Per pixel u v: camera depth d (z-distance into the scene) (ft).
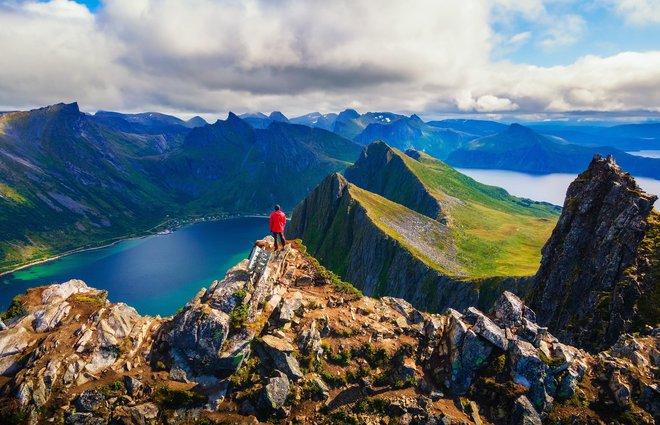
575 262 223.51
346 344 89.61
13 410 66.44
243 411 75.31
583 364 88.74
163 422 71.72
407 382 83.71
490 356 86.63
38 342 77.97
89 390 71.31
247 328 84.38
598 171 232.12
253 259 101.71
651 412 81.46
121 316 84.58
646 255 187.52
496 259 637.71
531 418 77.56
